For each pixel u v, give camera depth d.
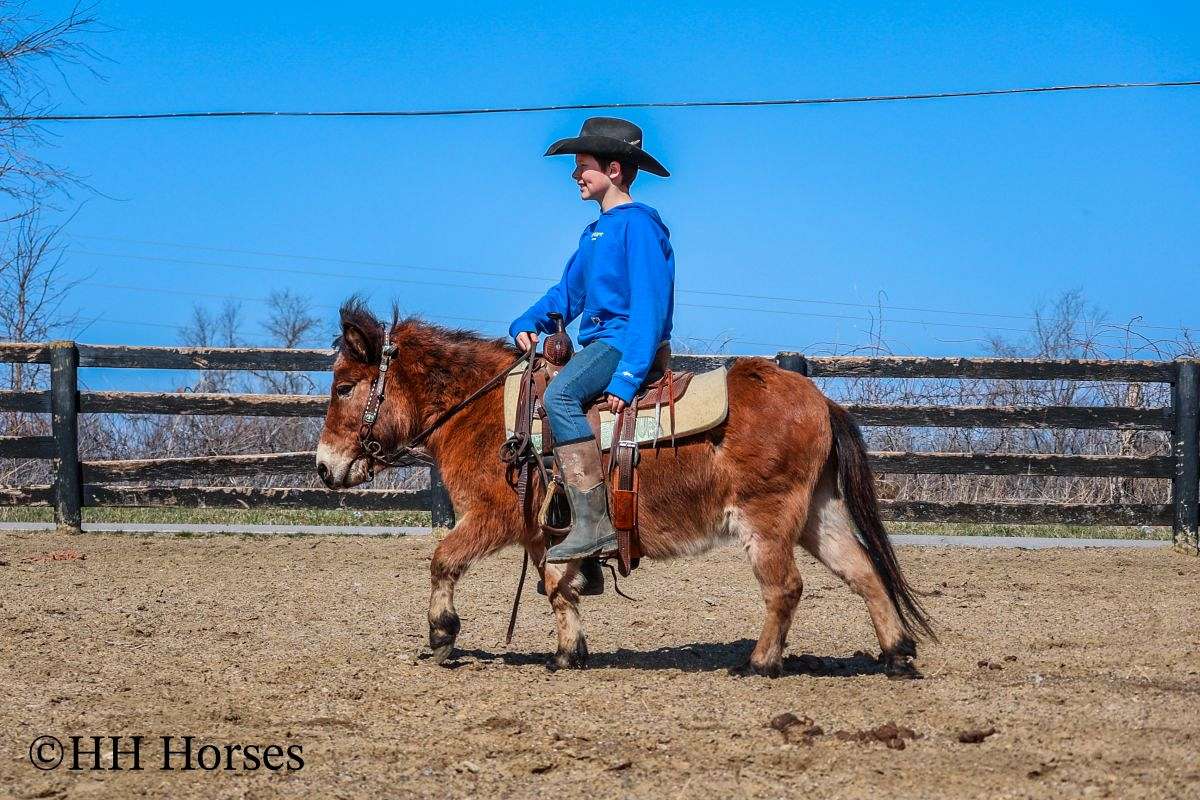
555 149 8.12
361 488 18.50
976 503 16.67
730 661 8.64
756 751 6.06
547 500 7.66
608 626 10.12
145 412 16.62
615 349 7.71
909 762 5.86
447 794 5.49
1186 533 16.17
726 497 7.62
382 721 6.74
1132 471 16.38
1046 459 16.50
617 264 7.77
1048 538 16.81
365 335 8.27
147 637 9.38
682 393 7.63
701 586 12.46
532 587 12.28
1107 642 9.23
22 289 25.33
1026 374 16.64
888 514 16.69
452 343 8.38
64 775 5.79
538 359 7.91
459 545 8.13
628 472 7.58
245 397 16.70
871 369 16.81
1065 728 6.46
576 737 6.34
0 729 6.58
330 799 5.44
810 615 10.60
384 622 10.18
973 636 9.51
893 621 7.80
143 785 5.65
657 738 6.30
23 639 9.15
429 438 8.27
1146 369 16.44
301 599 11.37
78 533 16.38
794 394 7.66
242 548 15.09
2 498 16.41
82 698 7.27
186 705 7.12
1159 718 6.66
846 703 7.07
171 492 16.67
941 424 16.62
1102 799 5.30
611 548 7.59
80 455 19.58
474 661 8.48
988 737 6.30
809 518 7.95
